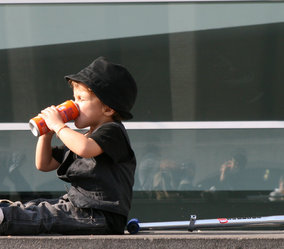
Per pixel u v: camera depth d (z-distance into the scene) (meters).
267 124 12.34
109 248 7.00
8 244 7.02
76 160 8.13
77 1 12.39
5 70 12.46
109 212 7.91
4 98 12.46
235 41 12.37
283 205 12.23
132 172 8.34
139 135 12.45
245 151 12.36
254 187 12.30
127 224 8.73
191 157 12.41
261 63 12.36
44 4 12.41
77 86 8.20
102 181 7.92
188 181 12.37
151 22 12.41
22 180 12.41
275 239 6.95
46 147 8.62
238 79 12.38
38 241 7.02
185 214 12.33
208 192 12.34
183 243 6.97
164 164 12.41
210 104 12.41
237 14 12.34
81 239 7.00
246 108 12.41
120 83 8.09
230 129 12.41
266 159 12.34
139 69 12.45
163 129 12.44
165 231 9.58
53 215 7.76
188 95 12.44
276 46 12.31
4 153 12.43
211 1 12.33
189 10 12.36
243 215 12.29
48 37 12.44
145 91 12.45
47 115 8.01
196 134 12.41
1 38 12.45
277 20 12.30
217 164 12.37
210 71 12.41
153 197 12.37
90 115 8.13
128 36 12.43
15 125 12.43
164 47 12.41
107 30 12.44
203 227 9.07
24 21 12.43
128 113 8.25
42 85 12.45
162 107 12.45
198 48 12.39
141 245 7.00
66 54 12.44
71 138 7.77
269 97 12.36
